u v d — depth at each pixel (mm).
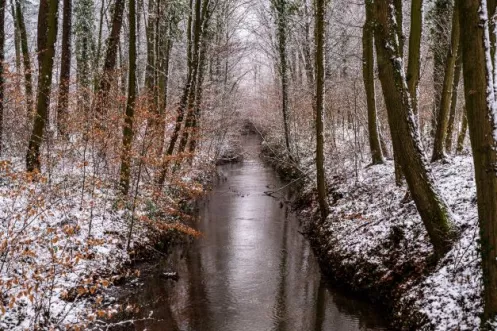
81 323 6855
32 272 7746
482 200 5680
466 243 7570
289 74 26312
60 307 7410
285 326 8430
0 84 11719
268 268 11719
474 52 5590
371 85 16609
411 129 7977
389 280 8930
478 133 5625
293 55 29594
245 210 18734
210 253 12977
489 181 5586
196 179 22188
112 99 12914
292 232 15375
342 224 12953
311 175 21203
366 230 11367
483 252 5746
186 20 27672
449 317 6664
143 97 11562
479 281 6719
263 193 22453
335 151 21500
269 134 35562
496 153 5539
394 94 7848
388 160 18141
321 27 13156
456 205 9672
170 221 13867
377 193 13977
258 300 9664
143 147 11148
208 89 24016
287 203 20312
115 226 11391
